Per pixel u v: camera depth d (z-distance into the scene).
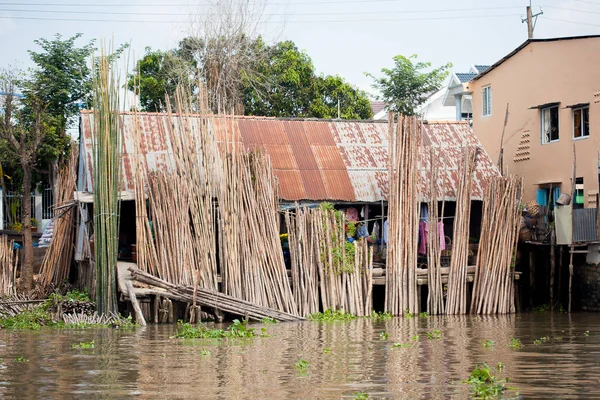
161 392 10.25
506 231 22.64
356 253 21.50
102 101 19.62
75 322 19.27
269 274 20.59
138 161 20.53
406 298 21.88
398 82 42.03
